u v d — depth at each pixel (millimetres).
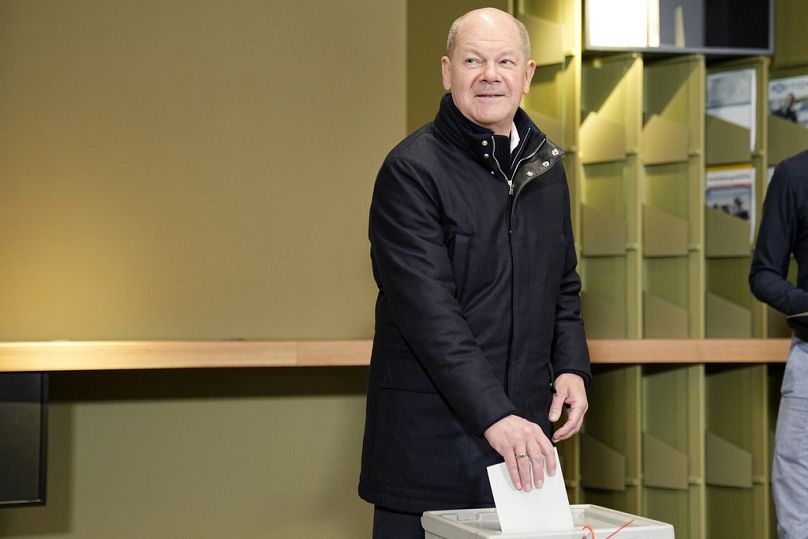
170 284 3324
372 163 3512
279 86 3432
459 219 2010
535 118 3350
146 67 3312
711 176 3641
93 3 3266
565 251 2168
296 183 3441
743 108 3584
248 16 3406
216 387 3365
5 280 3197
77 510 3240
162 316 3318
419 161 2018
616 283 3488
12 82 3203
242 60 3398
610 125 3447
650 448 3506
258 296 3400
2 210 3195
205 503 3348
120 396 3281
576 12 3301
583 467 3521
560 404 2088
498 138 2020
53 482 3219
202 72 3361
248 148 3398
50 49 3230
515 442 1753
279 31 3434
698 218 3473
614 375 3473
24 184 3213
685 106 3504
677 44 3457
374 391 2100
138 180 3303
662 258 3561
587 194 3533
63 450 3230
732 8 3494
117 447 3275
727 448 3545
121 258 3287
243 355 3059
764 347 3406
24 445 2885
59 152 3238
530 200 2098
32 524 3199
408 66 3533
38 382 2902
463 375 1854
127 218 3293
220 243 3371
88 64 3262
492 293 2029
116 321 3279
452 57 2025
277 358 3088
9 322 3199
